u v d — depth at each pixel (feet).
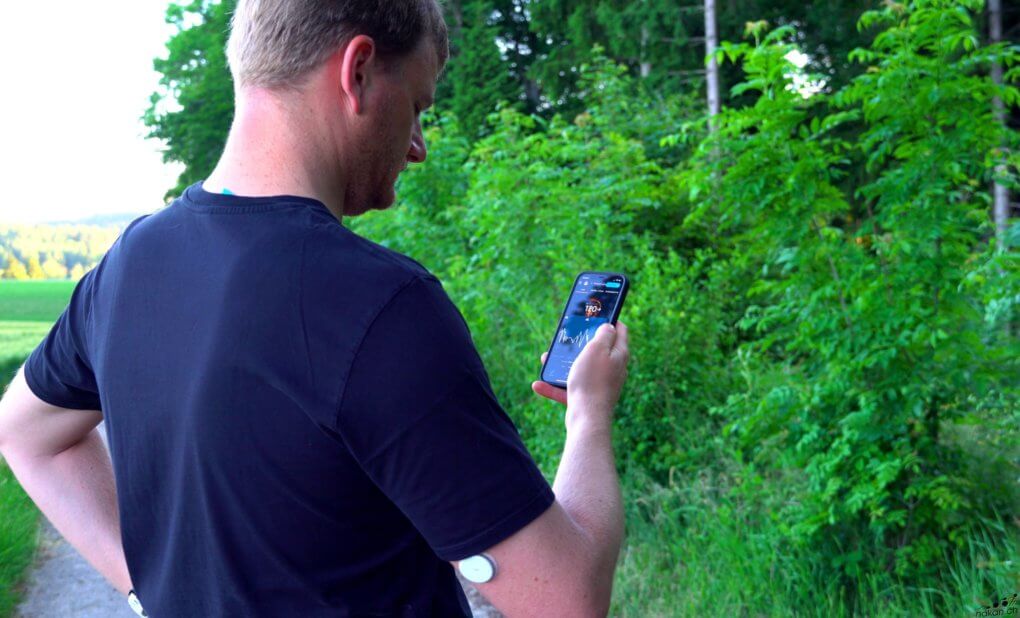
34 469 3.96
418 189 25.20
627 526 13.78
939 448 11.05
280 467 2.90
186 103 67.46
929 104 10.71
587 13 55.47
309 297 2.87
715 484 13.75
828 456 11.03
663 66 50.16
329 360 2.81
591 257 17.15
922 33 10.80
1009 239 9.52
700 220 22.48
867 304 10.55
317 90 3.25
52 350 3.80
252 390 2.90
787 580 10.81
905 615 9.95
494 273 19.02
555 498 3.09
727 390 16.67
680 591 11.55
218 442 2.94
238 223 3.13
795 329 12.32
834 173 11.50
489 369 19.10
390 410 2.76
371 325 2.81
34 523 15.57
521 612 2.84
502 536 2.78
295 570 2.96
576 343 4.37
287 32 3.21
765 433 11.78
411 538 3.15
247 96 3.33
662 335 15.85
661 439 15.48
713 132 12.21
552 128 25.07
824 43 46.93
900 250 10.88
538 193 18.34
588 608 2.87
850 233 12.44
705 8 47.85
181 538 3.16
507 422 2.97
